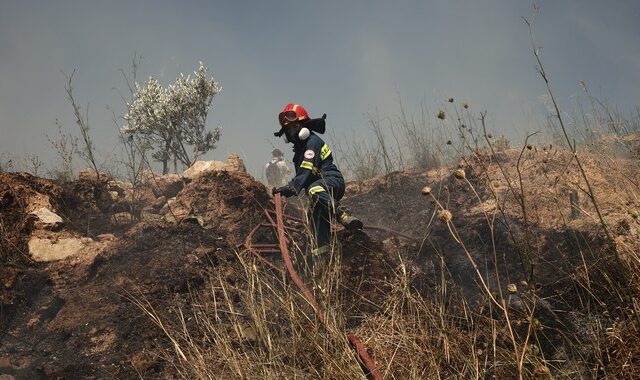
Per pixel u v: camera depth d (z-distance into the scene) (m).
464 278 5.39
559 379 3.58
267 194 7.31
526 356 3.41
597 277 4.24
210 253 5.71
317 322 3.96
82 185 7.79
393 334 4.11
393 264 5.43
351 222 5.45
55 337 4.81
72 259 5.89
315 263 4.82
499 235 5.77
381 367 3.82
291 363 3.86
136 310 4.98
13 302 5.27
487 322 4.13
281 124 5.90
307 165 5.61
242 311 4.82
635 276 3.92
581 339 3.89
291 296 4.17
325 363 3.64
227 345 3.92
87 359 4.53
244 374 3.65
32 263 5.89
